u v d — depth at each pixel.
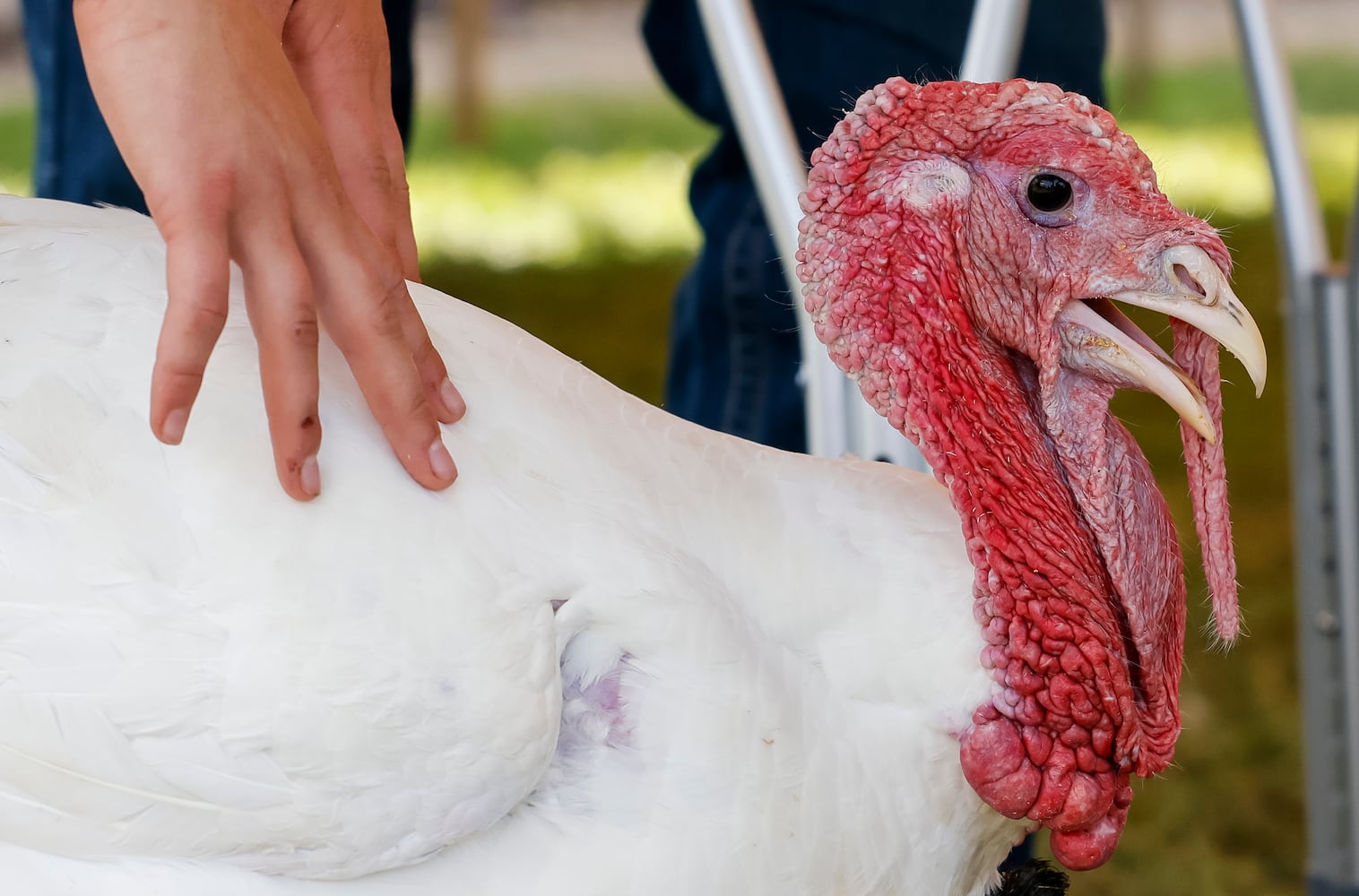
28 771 1.58
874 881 1.83
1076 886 3.74
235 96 1.48
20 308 1.69
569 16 19.84
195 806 1.60
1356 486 2.90
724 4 2.38
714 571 1.83
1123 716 1.90
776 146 2.36
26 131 12.80
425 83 16.09
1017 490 1.90
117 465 1.60
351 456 1.64
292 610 1.57
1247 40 2.97
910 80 2.92
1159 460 6.12
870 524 1.92
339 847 1.63
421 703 1.60
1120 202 1.86
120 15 1.49
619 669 1.74
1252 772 4.17
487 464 1.72
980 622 1.86
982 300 1.92
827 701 1.83
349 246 1.54
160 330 1.52
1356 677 2.92
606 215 11.27
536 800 1.73
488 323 1.92
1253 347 1.83
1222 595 1.92
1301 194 2.95
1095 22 3.01
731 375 3.15
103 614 1.57
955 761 1.86
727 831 1.71
